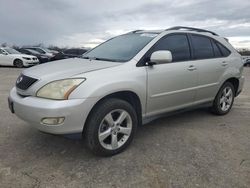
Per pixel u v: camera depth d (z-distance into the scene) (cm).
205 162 349
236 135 449
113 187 292
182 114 565
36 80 343
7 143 399
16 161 345
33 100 331
